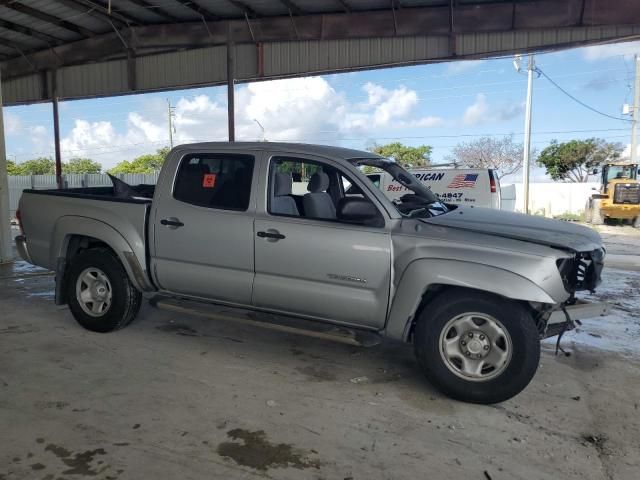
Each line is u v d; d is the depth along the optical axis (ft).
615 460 10.88
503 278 12.58
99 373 14.79
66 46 52.29
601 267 14.88
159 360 15.87
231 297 16.05
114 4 42.45
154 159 189.98
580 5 36.83
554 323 13.35
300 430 11.84
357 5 40.98
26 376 14.51
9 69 56.39
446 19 40.19
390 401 13.42
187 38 46.96
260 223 15.26
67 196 18.56
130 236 17.08
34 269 30.25
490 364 13.01
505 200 61.67
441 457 10.87
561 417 12.71
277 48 45.52
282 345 17.46
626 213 75.36
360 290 14.23
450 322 13.23
